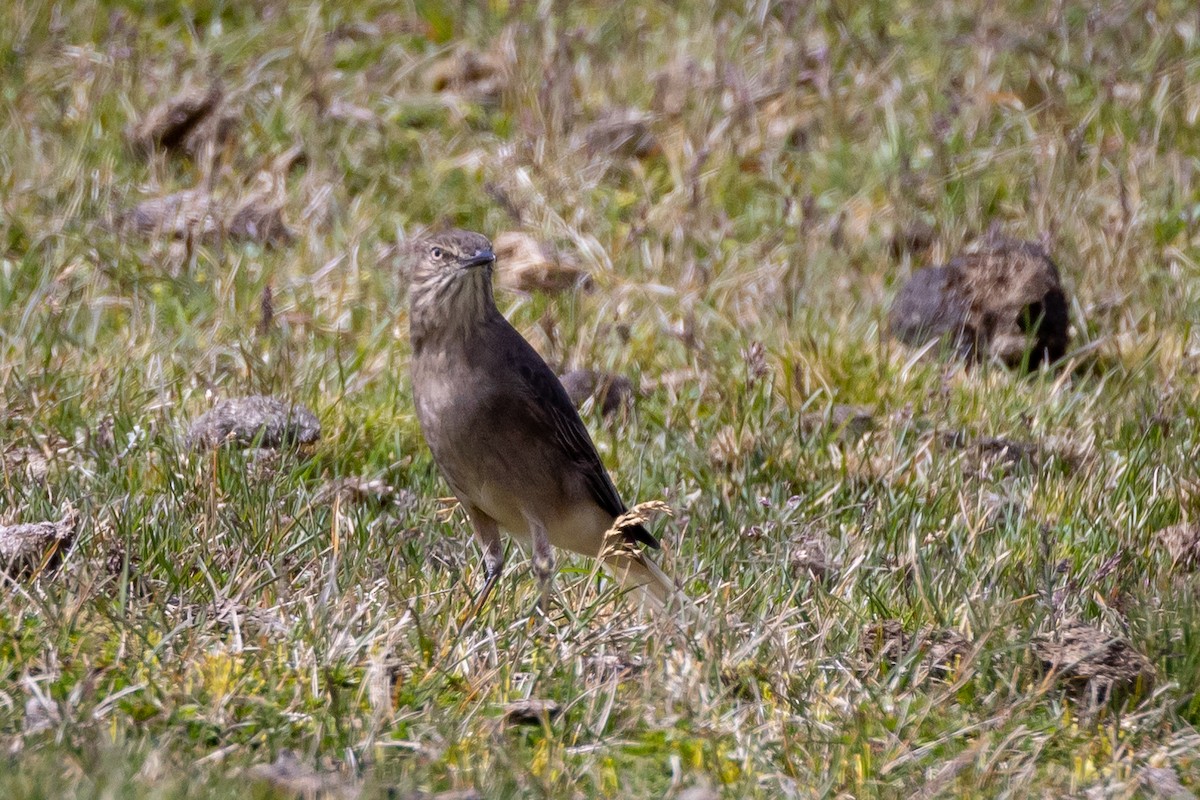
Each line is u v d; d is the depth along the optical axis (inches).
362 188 647.8
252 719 283.3
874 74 720.3
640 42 759.7
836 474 462.3
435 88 729.0
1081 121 687.7
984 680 323.6
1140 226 622.5
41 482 392.8
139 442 429.1
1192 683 326.0
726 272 601.0
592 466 390.9
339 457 450.9
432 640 319.0
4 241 567.5
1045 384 533.0
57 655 294.8
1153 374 543.8
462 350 373.1
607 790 275.1
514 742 288.5
